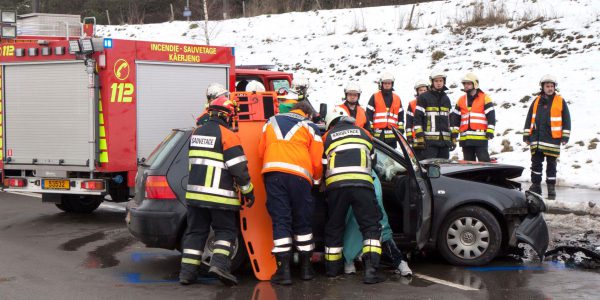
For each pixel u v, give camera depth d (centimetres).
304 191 644
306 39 2530
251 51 2509
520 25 2188
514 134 1562
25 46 977
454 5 2536
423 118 1123
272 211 643
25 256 762
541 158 1166
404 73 2078
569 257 749
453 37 2245
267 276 658
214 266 620
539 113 1160
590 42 1952
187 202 631
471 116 1141
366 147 660
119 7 3319
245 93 702
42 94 974
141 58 970
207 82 1062
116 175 961
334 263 664
